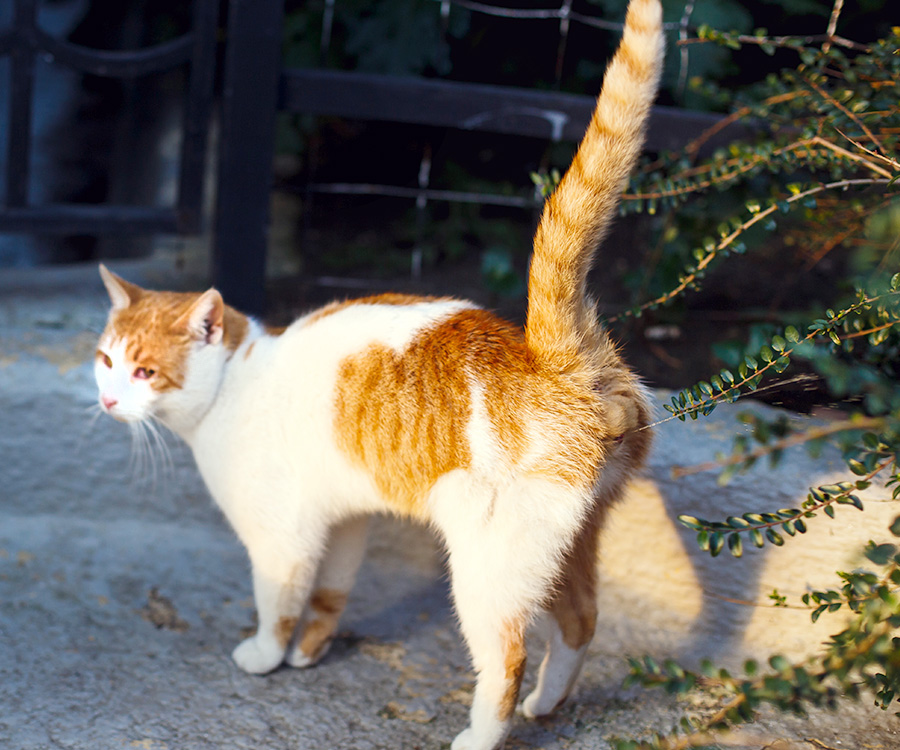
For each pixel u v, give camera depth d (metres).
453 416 2.10
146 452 3.10
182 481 3.13
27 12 3.18
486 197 3.87
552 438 2.04
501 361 2.10
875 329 1.83
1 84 7.67
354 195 5.18
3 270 4.00
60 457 3.12
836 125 2.36
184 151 3.49
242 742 2.29
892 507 2.46
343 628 2.82
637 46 1.89
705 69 3.80
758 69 4.32
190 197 3.56
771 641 2.71
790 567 2.64
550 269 2.01
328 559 2.59
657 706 2.45
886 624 1.56
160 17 5.85
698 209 3.73
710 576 2.76
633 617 2.84
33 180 6.35
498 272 3.71
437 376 2.14
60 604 2.79
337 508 2.44
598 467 2.06
